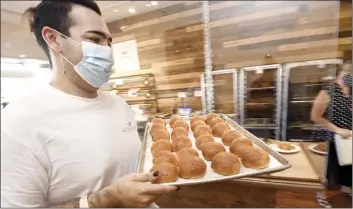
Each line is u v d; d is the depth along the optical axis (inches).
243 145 31.0
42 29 27.3
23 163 23.7
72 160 26.6
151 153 33.7
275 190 29.3
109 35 30.5
